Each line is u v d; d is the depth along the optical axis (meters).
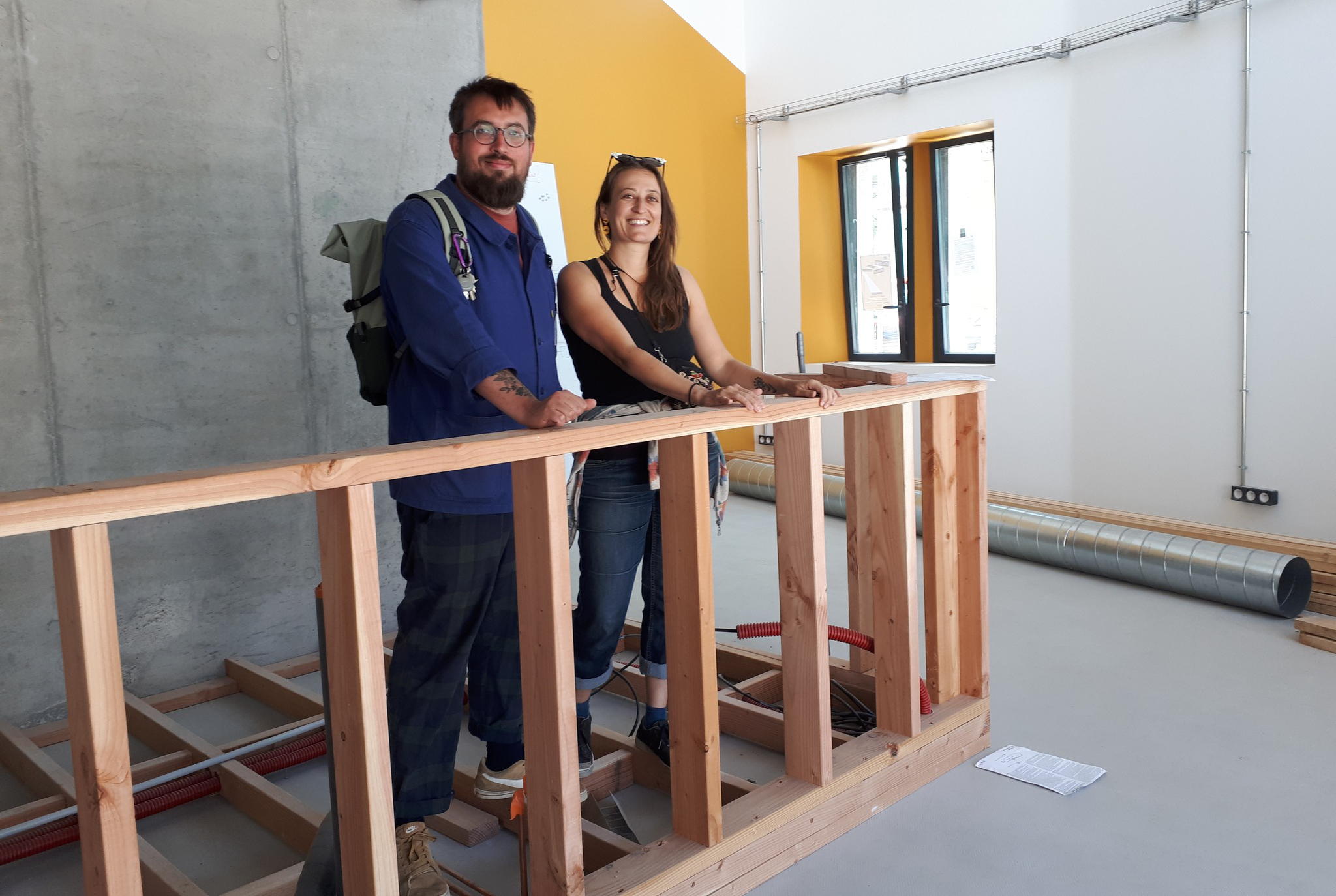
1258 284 4.30
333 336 3.54
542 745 1.59
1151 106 4.62
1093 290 4.94
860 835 2.13
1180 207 4.56
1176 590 3.96
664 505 1.80
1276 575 3.55
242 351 3.33
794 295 6.70
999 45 5.24
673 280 2.25
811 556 2.00
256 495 1.17
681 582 1.79
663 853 1.80
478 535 1.78
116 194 3.04
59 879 2.12
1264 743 2.56
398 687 1.81
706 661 1.78
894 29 5.78
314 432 3.52
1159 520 4.53
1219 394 4.49
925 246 6.22
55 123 2.91
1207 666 3.16
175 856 2.18
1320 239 4.08
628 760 2.43
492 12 5.41
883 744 2.26
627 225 2.19
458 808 2.25
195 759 2.55
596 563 2.17
